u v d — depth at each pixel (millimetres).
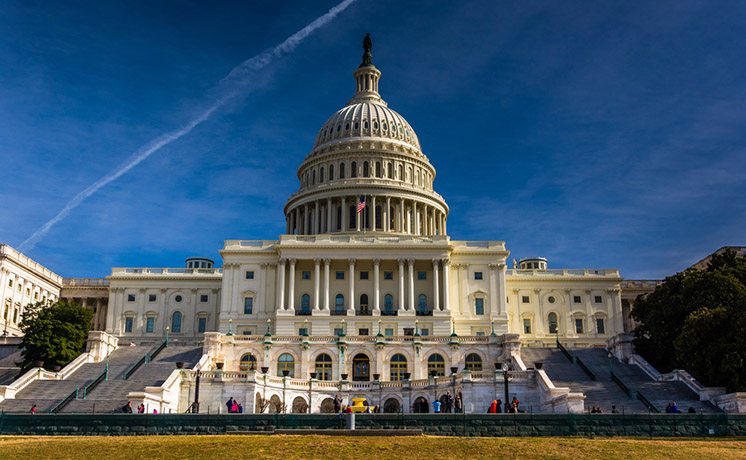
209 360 80500
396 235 118375
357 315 105125
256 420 46375
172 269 128750
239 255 111062
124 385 69875
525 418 46219
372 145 137000
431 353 82812
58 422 46344
